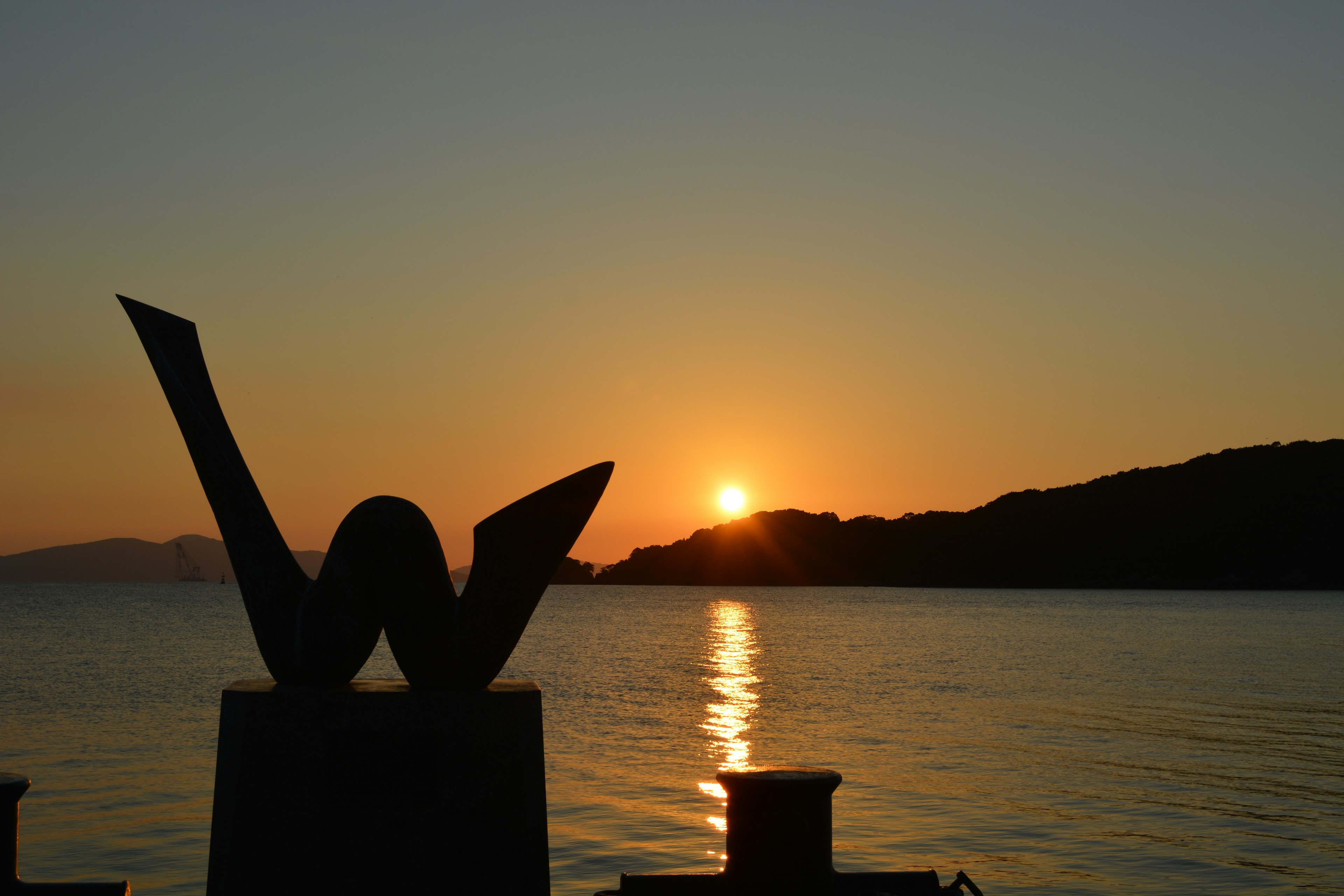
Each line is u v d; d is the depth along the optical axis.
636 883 4.71
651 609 125.06
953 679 34.09
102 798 13.16
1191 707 25.45
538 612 114.38
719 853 10.46
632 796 13.60
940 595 172.25
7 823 4.46
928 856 10.55
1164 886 9.49
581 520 5.31
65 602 132.75
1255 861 10.38
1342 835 11.48
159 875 9.51
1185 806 13.12
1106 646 51.16
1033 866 10.13
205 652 44.94
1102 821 12.20
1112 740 19.61
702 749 18.41
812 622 84.88
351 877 4.91
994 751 18.00
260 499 5.64
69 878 9.37
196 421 5.57
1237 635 59.59
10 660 40.19
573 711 24.92
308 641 5.25
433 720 5.04
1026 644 53.88
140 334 5.63
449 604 5.32
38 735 19.47
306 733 5.00
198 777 14.70
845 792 14.07
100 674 34.19
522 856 5.03
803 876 4.53
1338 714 23.89
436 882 4.95
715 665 41.19
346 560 5.29
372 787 5.00
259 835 4.93
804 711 24.72
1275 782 14.98
